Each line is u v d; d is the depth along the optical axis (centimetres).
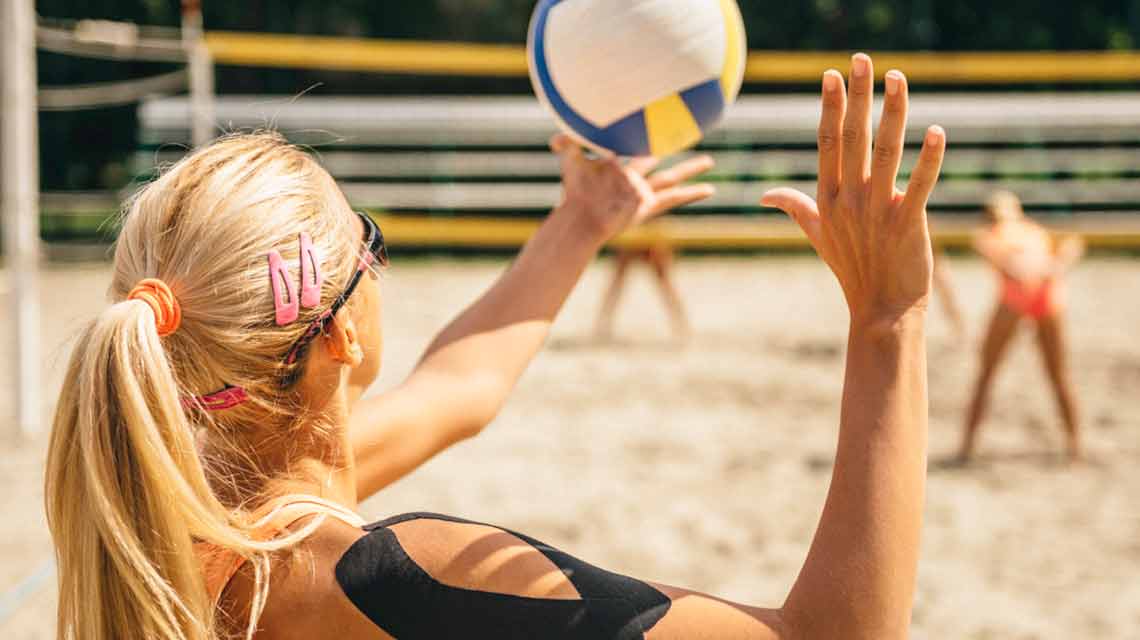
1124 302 1078
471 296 1134
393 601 92
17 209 594
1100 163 1616
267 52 1028
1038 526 490
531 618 91
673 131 168
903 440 97
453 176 1695
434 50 1111
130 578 92
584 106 166
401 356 802
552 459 583
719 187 1559
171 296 96
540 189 1619
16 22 582
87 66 1744
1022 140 1628
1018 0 1912
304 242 99
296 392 102
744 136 1616
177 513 92
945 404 699
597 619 91
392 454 127
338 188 108
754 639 92
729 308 1064
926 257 99
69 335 105
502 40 1873
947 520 498
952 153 1627
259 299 97
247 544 93
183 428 93
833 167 100
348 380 111
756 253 1538
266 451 103
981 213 1619
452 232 1238
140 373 93
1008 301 572
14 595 372
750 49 1870
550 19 170
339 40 1808
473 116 1486
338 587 93
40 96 1714
